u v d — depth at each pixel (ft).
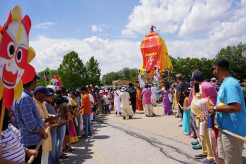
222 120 9.08
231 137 8.66
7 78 4.48
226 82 8.84
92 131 25.36
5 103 4.68
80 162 14.94
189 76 171.42
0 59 4.16
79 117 23.61
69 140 17.67
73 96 24.32
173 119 28.91
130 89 39.11
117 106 38.37
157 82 63.00
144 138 20.17
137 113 39.32
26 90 9.31
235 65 177.06
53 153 13.34
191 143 17.06
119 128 26.03
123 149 17.26
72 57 120.98
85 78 122.21
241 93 8.66
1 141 5.74
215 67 9.38
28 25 5.31
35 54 6.24
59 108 16.33
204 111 12.92
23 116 8.73
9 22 4.33
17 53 4.83
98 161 14.96
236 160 8.69
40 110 11.59
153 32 74.90
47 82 32.76
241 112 8.63
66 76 116.47
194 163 13.30
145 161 14.28
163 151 15.97
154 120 29.53
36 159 9.28
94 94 37.81
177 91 24.04
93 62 128.57
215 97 12.09
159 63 69.00
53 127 13.28
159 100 56.75
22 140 9.10
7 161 5.40
